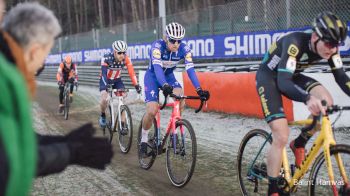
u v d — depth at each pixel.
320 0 6.66
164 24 10.63
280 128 2.72
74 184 3.90
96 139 1.30
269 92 2.82
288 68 2.65
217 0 19.44
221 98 7.43
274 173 2.77
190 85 8.16
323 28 2.44
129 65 5.95
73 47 17.55
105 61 5.90
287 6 7.20
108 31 14.18
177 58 4.25
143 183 3.93
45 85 17.41
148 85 4.23
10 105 0.76
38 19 1.17
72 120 8.05
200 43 9.20
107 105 6.11
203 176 4.05
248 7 8.02
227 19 8.55
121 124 5.27
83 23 30.91
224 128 6.25
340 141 4.96
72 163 1.24
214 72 7.75
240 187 3.40
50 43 1.22
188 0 23.12
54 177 4.12
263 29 7.73
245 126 6.25
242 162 3.38
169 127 3.94
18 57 0.94
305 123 2.76
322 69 6.24
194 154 3.56
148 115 4.14
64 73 8.52
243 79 6.88
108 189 3.76
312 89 2.73
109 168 4.46
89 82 15.31
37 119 8.21
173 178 3.85
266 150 3.11
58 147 1.16
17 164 0.76
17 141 0.77
